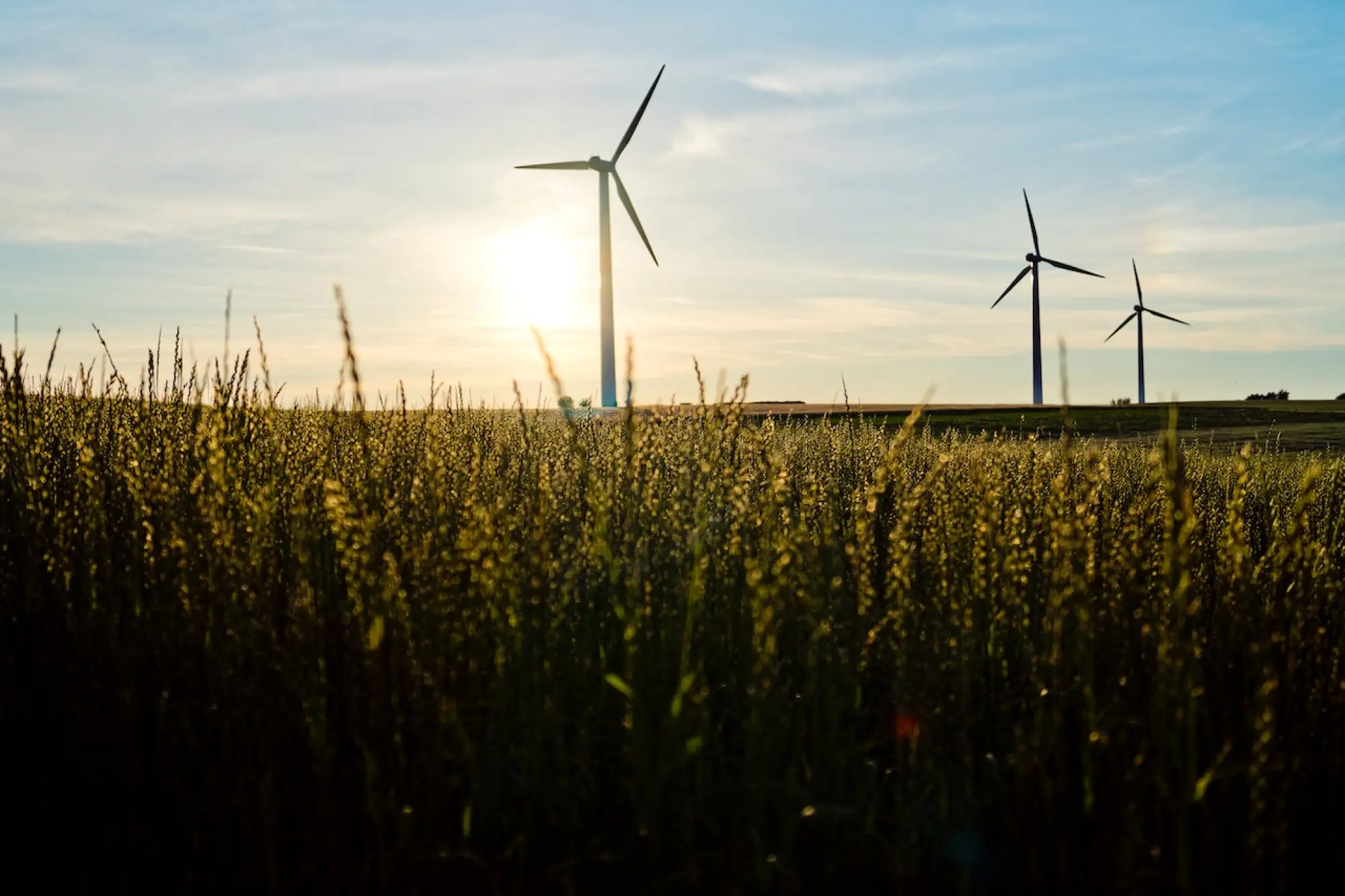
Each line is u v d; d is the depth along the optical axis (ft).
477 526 10.53
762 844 8.56
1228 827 9.37
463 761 9.32
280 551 12.23
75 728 9.63
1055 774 10.08
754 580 9.99
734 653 10.82
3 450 12.45
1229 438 72.02
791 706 10.27
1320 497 17.72
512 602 10.04
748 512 12.12
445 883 8.67
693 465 13.32
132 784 9.38
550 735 9.63
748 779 8.98
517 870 8.83
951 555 12.94
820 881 8.87
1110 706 10.03
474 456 14.69
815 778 9.46
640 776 8.77
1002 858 9.30
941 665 10.69
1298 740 9.92
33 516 11.59
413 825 8.85
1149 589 11.96
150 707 10.34
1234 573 11.52
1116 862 8.73
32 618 10.87
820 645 10.36
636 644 9.57
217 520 10.89
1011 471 16.46
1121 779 9.61
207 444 13.20
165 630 10.62
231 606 10.15
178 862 8.95
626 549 11.27
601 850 9.02
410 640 9.59
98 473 12.87
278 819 9.29
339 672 10.48
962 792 9.76
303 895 8.63
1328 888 8.98
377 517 11.31
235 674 9.98
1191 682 8.69
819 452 24.54
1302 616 11.28
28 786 9.53
